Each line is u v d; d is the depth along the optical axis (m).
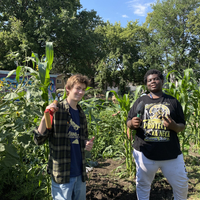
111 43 30.88
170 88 3.43
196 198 2.63
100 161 4.04
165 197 2.70
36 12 18.78
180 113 2.08
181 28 28.97
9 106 2.08
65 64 23.34
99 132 4.18
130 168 3.22
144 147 2.06
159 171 3.43
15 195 2.45
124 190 2.87
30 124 2.37
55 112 1.66
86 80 1.77
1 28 19.47
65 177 1.62
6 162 1.90
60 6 19.80
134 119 2.04
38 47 17.06
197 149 4.37
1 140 1.83
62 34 18.69
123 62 28.95
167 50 30.06
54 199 1.69
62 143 1.66
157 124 2.02
